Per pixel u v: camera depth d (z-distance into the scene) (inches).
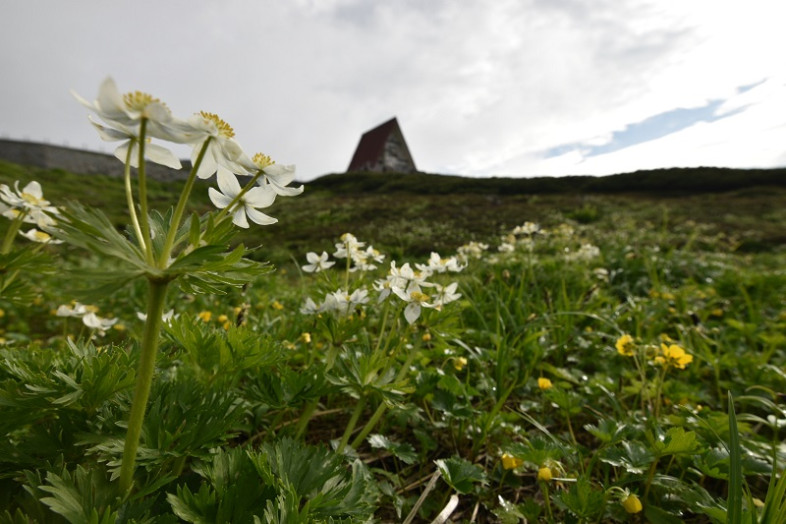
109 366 46.4
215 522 39.4
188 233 34.7
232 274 34.6
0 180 1079.0
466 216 755.4
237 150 35.1
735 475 40.6
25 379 47.5
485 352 107.3
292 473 47.8
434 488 68.2
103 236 30.4
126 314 173.3
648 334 130.7
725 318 176.6
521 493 69.5
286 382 63.6
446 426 82.7
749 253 509.4
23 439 48.3
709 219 737.6
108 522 33.3
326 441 78.0
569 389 101.5
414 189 1358.3
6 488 40.4
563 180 1348.4
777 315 179.2
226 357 59.8
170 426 45.8
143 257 32.3
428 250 511.8
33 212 65.0
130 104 30.2
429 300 69.8
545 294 165.5
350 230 663.8
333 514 44.4
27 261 63.4
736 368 114.5
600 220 721.6
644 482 64.9
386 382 67.0
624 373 102.2
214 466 43.3
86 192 1178.6
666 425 80.0
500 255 263.0
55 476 36.2
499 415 80.6
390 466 74.3
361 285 89.0
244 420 71.6
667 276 256.4
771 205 900.0
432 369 92.4
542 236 422.6
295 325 105.9
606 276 220.1
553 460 60.4
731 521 39.9
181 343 60.0
